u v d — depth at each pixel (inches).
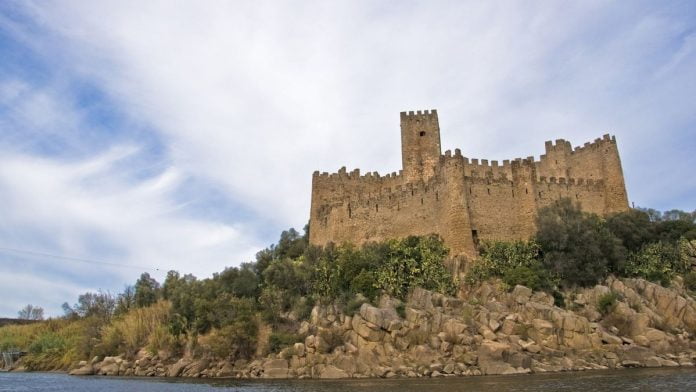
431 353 2743.6
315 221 4507.9
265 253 4581.7
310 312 3408.0
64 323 5713.6
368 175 4598.9
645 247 3580.2
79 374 3924.7
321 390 2213.3
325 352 2979.8
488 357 2637.8
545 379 2273.6
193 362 3435.0
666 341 2800.2
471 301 3122.5
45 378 3651.6
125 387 2797.7
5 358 5044.3
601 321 2965.1
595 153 4244.6
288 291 3654.0
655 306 3117.6
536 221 3612.2
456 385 2178.9
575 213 3614.7
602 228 3531.0
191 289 4178.2
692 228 3705.7
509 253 3395.7
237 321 3353.8
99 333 4596.5
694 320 2994.6
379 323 2928.2
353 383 2484.0
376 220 4097.0
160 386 2773.1
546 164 4409.5
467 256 3462.1
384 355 2847.0
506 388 2023.9
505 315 2918.3
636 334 2864.2
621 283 3250.5
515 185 3853.3
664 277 3393.2
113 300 5551.2
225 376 3164.4
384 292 3287.4
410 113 4559.5
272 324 3427.7
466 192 3708.2
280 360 3016.7
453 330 2805.1
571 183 4037.9
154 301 5004.9
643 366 2630.4
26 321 7199.8
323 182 4616.1
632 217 3740.2
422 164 4411.9
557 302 3105.3
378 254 3521.2
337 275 3511.3
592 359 2679.6
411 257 3435.0
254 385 2615.7
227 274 4180.6
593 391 1889.8
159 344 3767.2
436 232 3737.7
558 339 2783.0
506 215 3759.8
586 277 3265.3
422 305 3125.0
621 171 4128.9
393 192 4069.9
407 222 3929.6
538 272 3218.5
